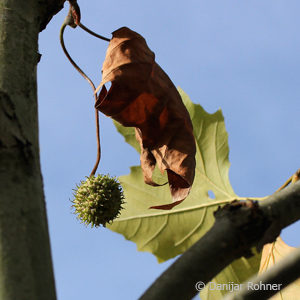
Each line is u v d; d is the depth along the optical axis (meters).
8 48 0.84
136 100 0.90
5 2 0.85
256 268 0.96
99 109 0.90
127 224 1.01
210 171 1.00
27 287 0.67
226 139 1.00
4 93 0.82
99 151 0.93
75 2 0.90
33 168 0.79
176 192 0.89
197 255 0.71
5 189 0.74
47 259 0.71
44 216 0.77
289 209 0.75
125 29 0.90
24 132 0.81
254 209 0.74
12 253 0.69
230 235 0.72
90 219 0.98
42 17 0.86
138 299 0.68
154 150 0.90
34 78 0.84
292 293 0.92
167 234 1.00
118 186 0.99
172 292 0.68
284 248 0.92
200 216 1.00
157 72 0.90
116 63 0.90
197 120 1.01
